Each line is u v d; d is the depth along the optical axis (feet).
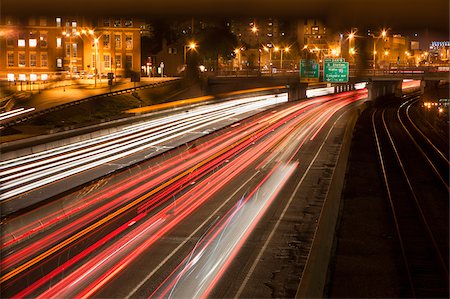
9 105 214.69
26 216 55.52
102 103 220.23
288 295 39.63
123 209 65.26
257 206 66.03
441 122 210.59
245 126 161.89
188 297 39.27
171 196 71.82
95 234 55.52
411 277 40.86
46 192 79.77
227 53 369.50
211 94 258.78
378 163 98.94
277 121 176.24
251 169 91.97
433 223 57.26
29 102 219.82
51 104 218.59
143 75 327.06
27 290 41.52
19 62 269.44
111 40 285.43
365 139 135.64
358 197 70.79
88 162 104.94
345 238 51.98
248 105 230.07
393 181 81.15
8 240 52.01
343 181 81.30
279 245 50.93
